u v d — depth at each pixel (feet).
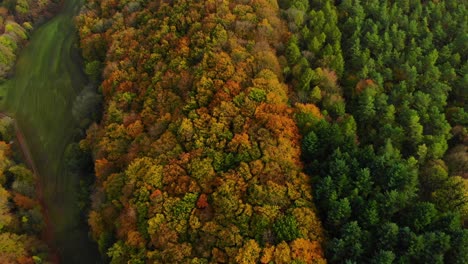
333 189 265.54
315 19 375.25
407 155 308.60
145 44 409.28
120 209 321.32
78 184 399.65
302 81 330.13
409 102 326.44
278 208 261.65
